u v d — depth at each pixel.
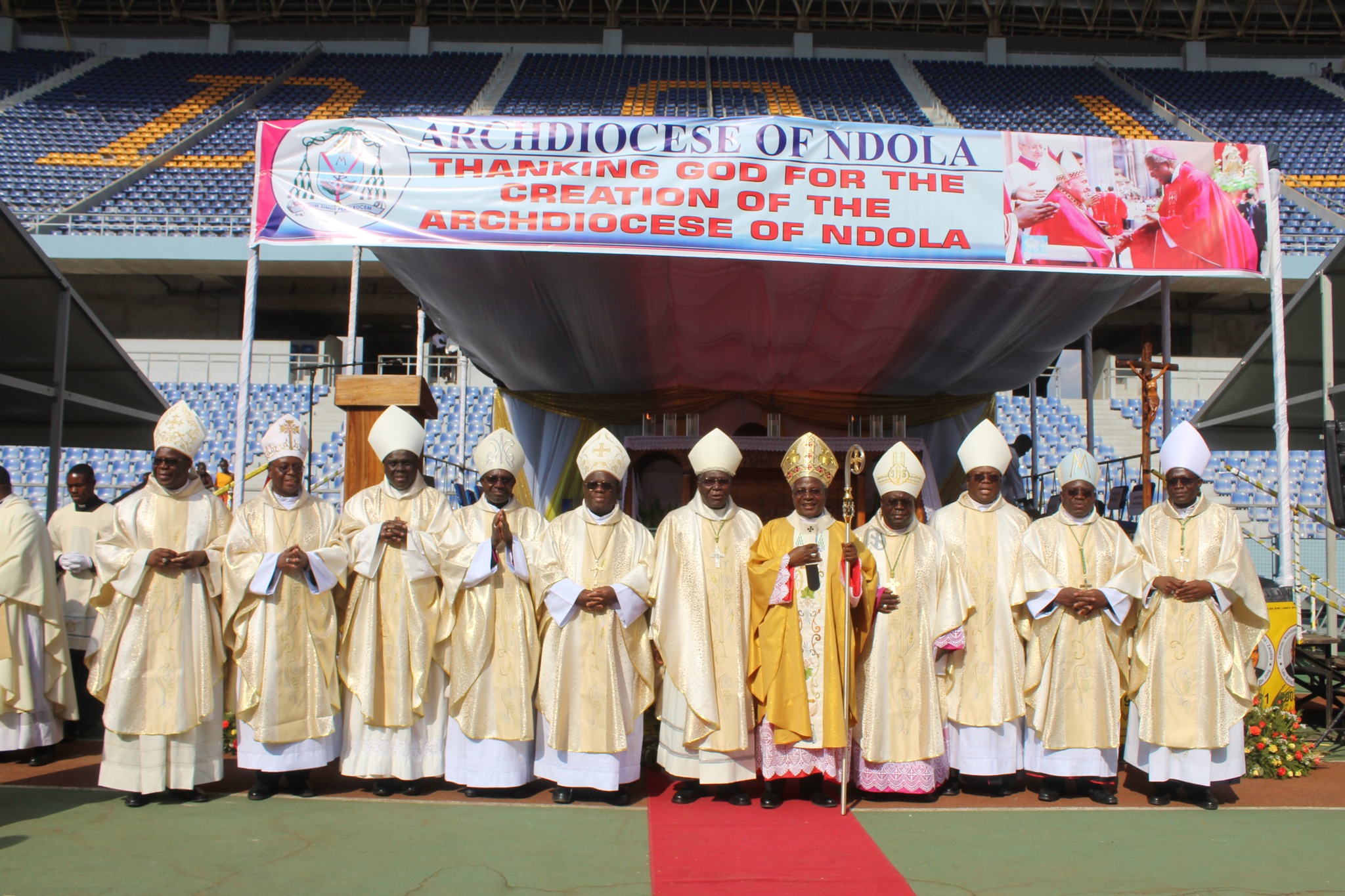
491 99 27.28
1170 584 4.93
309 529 5.06
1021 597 4.99
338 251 20.42
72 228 20.67
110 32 30.78
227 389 18.80
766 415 10.28
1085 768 4.91
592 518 5.02
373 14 30.45
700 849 4.16
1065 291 7.25
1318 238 20.53
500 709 4.84
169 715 4.68
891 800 4.95
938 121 26.36
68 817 4.54
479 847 4.15
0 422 9.98
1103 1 29.33
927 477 9.09
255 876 3.79
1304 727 6.14
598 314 7.82
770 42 30.89
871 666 4.88
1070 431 17.86
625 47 30.95
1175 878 3.87
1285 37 30.28
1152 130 25.94
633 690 4.93
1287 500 6.37
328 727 4.89
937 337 8.30
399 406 6.27
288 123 5.88
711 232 5.87
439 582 5.03
